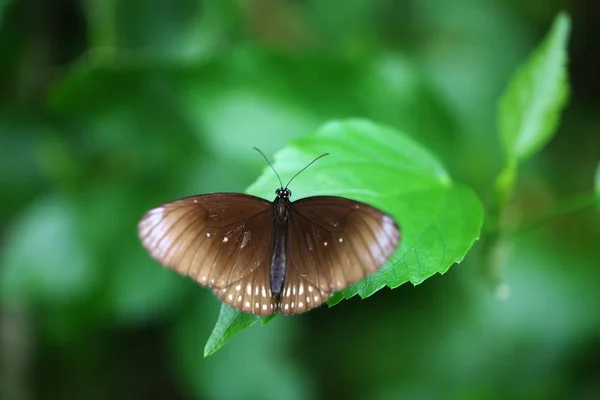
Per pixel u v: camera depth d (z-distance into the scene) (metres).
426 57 0.97
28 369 0.90
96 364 0.91
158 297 0.87
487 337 0.93
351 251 0.73
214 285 0.74
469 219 0.75
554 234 0.94
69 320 0.89
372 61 0.85
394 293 0.93
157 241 0.74
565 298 0.93
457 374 0.93
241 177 0.88
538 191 0.97
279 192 0.75
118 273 0.87
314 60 0.85
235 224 0.74
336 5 0.97
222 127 0.85
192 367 0.88
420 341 0.93
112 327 0.90
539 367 0.93
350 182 0.76
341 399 0.93
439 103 0.86
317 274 0.73
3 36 0.87
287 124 0.86
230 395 0.88
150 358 0.92
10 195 0.89
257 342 0.89
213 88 0.86
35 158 0.89
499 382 0.92
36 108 0.89
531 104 0.80
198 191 0.88
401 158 0.77
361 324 0.93
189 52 0.88
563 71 0.80
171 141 0.89
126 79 0.86
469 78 0.97
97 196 0.88
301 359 0.93
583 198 0.80
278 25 0.94
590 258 0.94
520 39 1.01
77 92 0.87
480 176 0.93
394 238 0.72
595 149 1.01
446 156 0.86
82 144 0.89
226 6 0.89
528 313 0.92
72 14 0.89
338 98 0.86
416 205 0.75
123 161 0.89
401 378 0.93
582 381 0.93
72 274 0.87
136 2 0.88
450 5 1.00
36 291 0.87
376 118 0.86
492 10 1.01
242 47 0.85
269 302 0.73
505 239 0.80
